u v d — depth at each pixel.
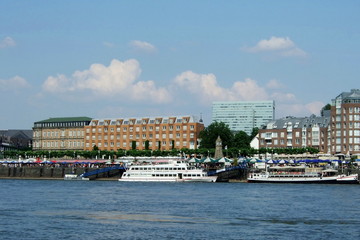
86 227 136.62
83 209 168.75
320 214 158.75
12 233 128.75
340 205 180.00
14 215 155.25
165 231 131.88
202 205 179.12
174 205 179.00
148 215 156.38
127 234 128.38
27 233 128.88
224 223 143.12
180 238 124.56
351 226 139.38
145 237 125.31
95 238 124.19
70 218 150.38
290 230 133.88
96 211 164.25
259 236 126.81
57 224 140.62
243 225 140.38
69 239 123.06
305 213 160.88
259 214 158.38
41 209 168.38
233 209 169.25
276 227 137.88
